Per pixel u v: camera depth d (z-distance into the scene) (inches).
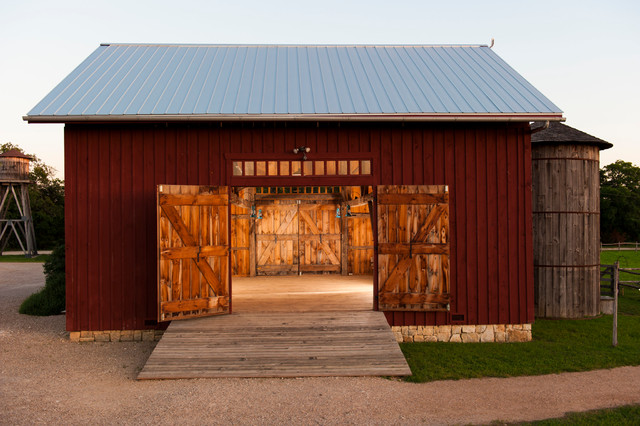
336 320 308.5
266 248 536.7
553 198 411.5
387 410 209.6
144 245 328.8
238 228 533.0
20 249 1515.7
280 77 383.9
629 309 454.3
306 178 332.5
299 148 327.9
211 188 321.7
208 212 320.5
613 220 1889.8
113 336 327.6
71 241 326.0
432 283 327.3
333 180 333.4
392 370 257.9
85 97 334.3
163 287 302.8
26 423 195.3
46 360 286.0
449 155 336.2
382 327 298.4
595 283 420.5
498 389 236.5
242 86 363.6
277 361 264.4
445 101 339.6
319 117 317.7
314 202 542.3
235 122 330.3
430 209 328.5
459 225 335.0
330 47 465.1
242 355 269.1
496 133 337.4
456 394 229.3
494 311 334.3
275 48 459.5
